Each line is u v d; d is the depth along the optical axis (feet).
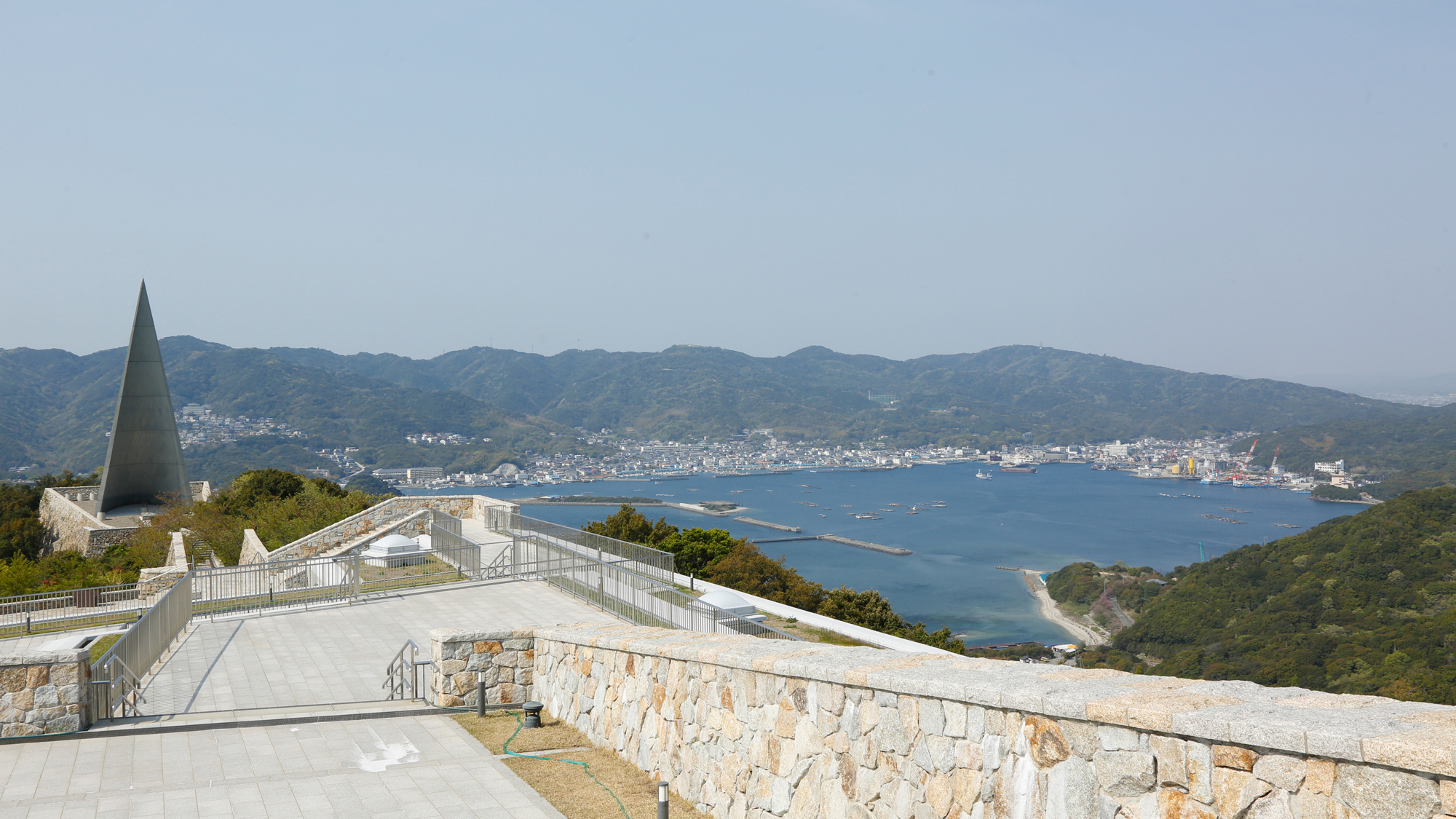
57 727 30.91
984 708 16.17
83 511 154.51
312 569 80.23
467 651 35.17
